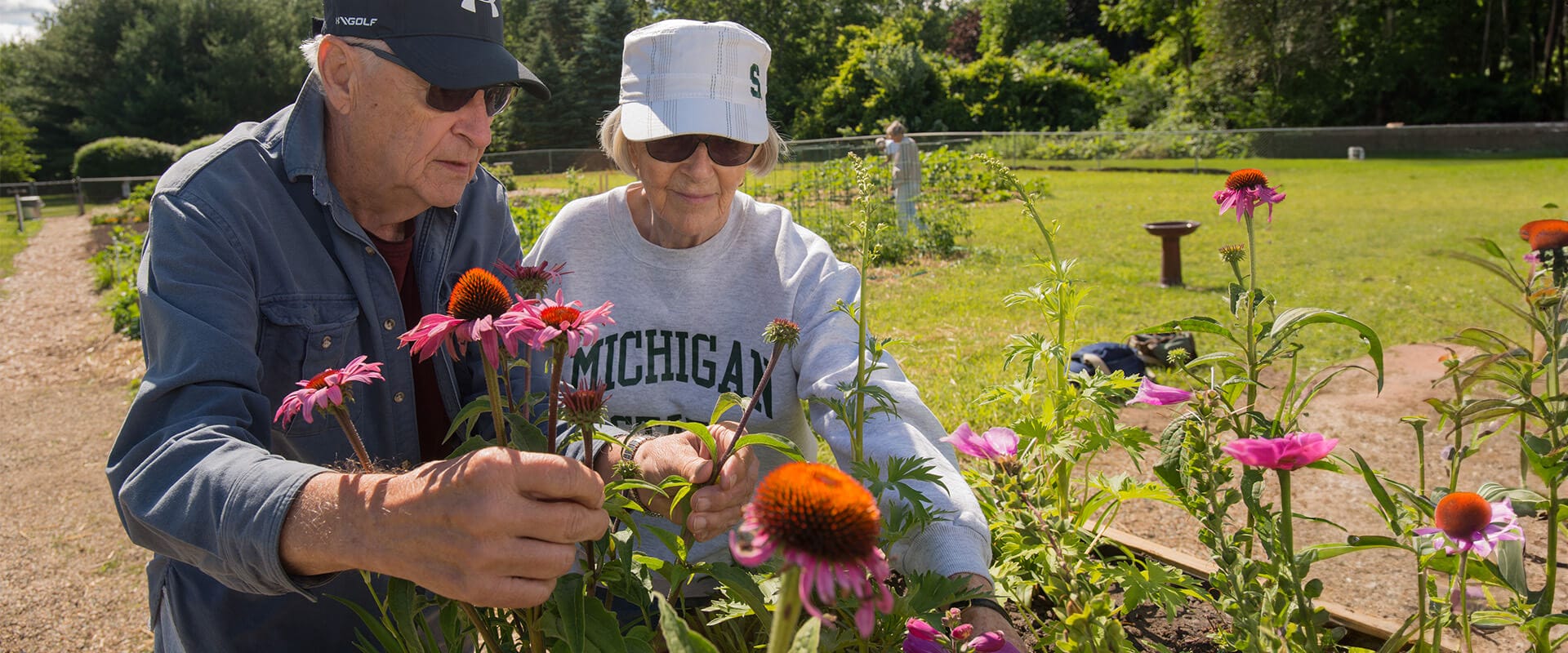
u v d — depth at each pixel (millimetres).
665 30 1789
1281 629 1334
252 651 1543
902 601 1290
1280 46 36125
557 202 15258
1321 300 8133
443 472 951
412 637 1078
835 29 51094
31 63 45750
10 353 9000
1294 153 29859
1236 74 37375
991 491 1840
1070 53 39031
